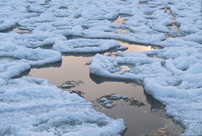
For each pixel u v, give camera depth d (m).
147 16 10.82
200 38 7.92
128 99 4.57
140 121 3.92
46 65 6.05
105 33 8.36
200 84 4.93
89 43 7.46
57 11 11.35
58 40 7.51
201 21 9.73
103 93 4.79
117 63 6.08
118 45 7.46
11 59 6.28
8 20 9.42
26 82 5.01
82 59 6.46
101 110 4.21
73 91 4.82
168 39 7.89
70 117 3.82
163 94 4.57
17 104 4.17
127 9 11.60
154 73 5.51
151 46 7.52
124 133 3.63
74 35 8.38
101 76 5.43
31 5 12.33
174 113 4.00
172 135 3.57
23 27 9.00
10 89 4.63
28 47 7.19
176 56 6.48
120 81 5.27
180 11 11.52
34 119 3.75
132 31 8.84
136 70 5.70
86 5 12.57
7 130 3.46
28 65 5.79
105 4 13.00
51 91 4.58
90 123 3.76
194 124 3.65
